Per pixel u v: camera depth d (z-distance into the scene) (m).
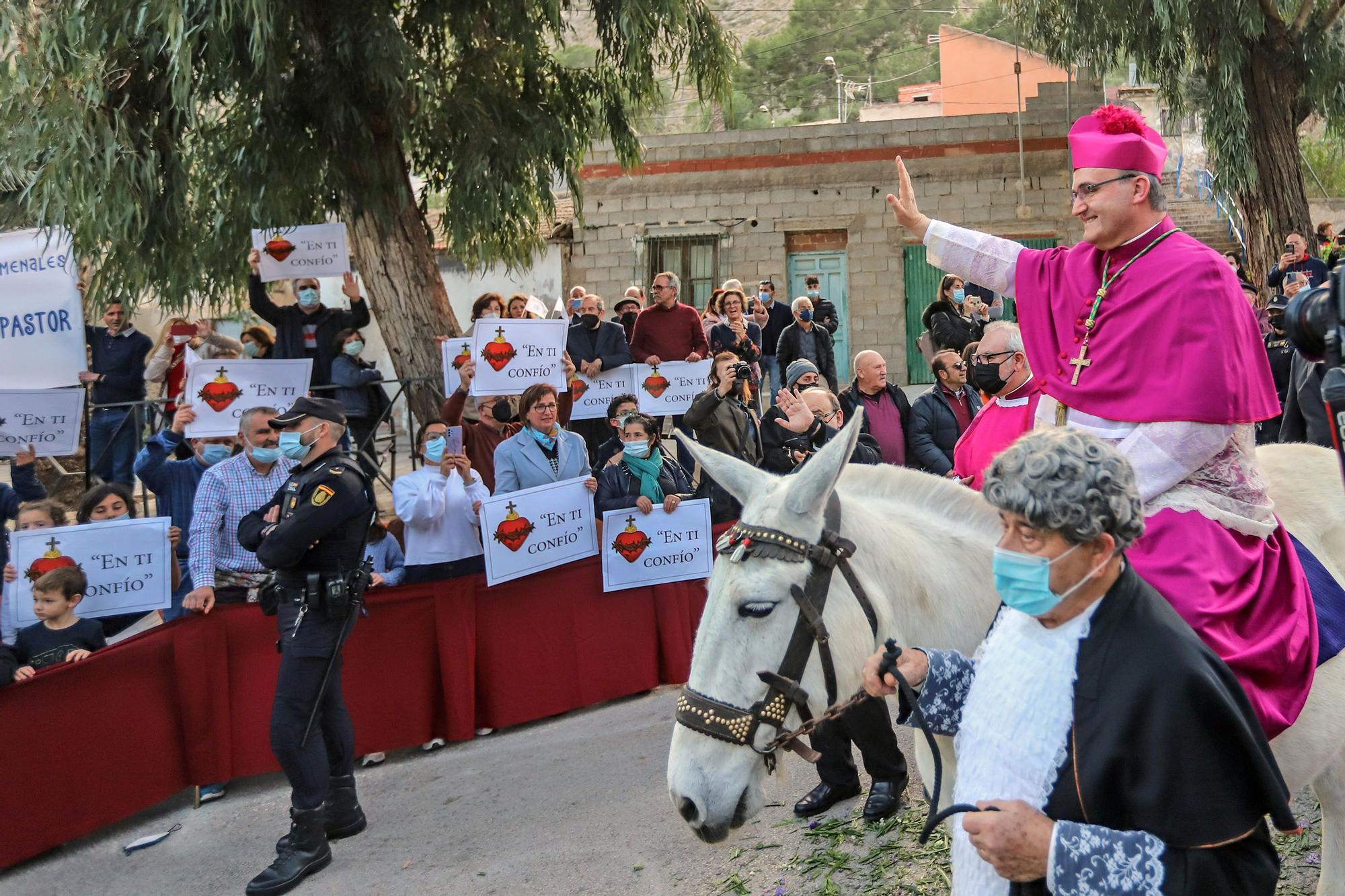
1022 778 1.79
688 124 32.12
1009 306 16.39
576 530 6.33
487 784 5.50
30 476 6.49
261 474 5.82
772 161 20.19
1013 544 1.79
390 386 11.28
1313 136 28.61
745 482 2.72
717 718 2.46
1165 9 12.67
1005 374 3.55
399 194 8.77
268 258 7.75
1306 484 3.01
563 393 8.13
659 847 4.59
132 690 5.29
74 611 5.49
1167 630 1.74
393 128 8.44
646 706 6.49
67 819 5.04
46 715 5.00
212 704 5.54
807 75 64.88
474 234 9.45
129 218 7.51
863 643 2.50
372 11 8.09
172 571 5.94
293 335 8.14
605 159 20.25
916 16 71.56
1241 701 1.73
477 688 6.22
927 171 20.09
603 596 6.54
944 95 33.09
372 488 4.87
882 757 4.41
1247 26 12.86
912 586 2.63
